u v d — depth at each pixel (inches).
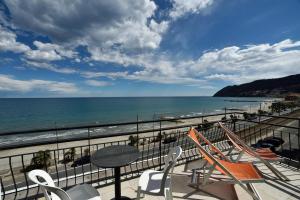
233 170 96.7
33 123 2258.9
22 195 104.6
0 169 685.9
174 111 3503.9
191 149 170.4
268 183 114.0
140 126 1814.7
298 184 112.3
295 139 690.2
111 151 90.9
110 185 114.8
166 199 71.4
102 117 2760.8
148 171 91.0
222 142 194.7
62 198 50.9
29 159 838.5
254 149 142.9
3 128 1988.2
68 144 1135.6
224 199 96.7
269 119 1270.9
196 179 116.5
